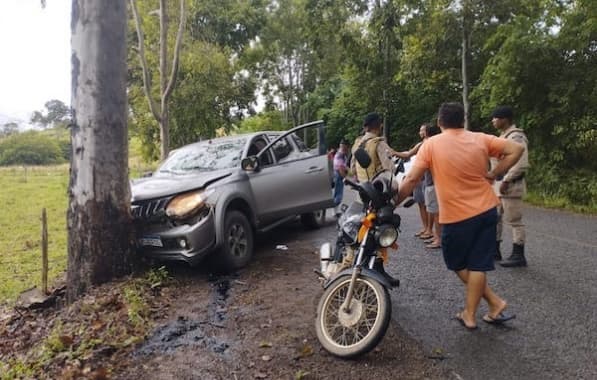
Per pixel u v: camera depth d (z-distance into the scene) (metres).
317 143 8.03
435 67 17.06
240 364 3.64
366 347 3.48
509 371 3.40
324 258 4.43
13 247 10.71
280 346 3.91
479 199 3.89
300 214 7.72
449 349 3.77
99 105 5.63
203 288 5.53
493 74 12.88
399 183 4.17
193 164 7.13
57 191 25.58
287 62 37.50
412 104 24.19
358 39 23.69
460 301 4.81
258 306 4.87
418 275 5.73
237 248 6.23
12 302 6.35
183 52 20.11
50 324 5.03
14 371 3.84
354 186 3.95
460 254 4.05
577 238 7.65
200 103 22.27
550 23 12.37
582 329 4.05
